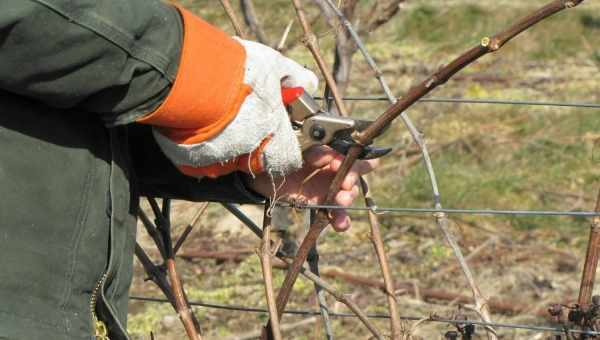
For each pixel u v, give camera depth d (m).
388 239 5.39
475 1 9.92
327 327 2.47
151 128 2.16
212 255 5.08
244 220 2.52
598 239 2.52
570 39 9.25
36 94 1.77
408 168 6.25
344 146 2.03
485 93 7.74
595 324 2.49
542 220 5.64
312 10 7.28
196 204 3.81
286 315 4.38
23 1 1.66
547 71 8.54
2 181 1.80
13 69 1.72
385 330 4.19
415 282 4.77
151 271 2.47
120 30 1.73
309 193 2.16
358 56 8.80
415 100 1.99
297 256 2.18
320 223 2.15
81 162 1.89
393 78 8.13
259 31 3.96
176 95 1.81
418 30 9.59
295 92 1.95
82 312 1.89
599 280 4.45
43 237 1.84
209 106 1.84
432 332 4.12
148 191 2.28
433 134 6.82
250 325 4.38
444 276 4.92
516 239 5.46
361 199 5.77
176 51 1.81
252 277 4.89
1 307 1.79
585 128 6.77
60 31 1.70
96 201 1.91
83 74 1.75
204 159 1.91
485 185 5.93
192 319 2.39
